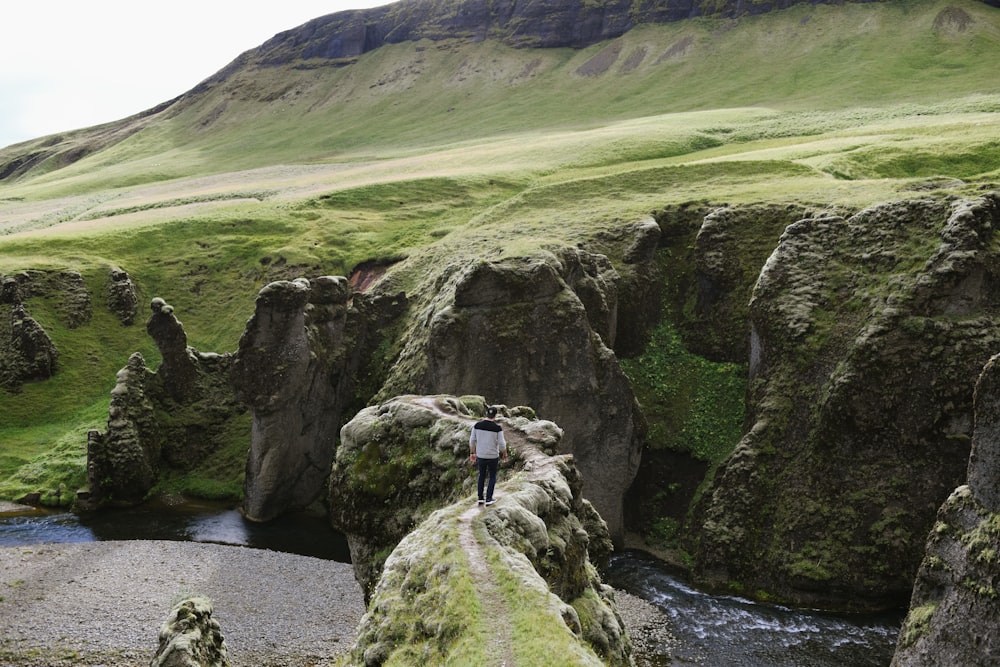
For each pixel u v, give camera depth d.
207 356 80.00
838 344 55.97
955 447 49.88
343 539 62.91
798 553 51.75
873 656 43.06
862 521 51.16
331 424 72.56
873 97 168.50
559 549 24.14
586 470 60.72
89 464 69.19
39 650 41.66
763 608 50.12
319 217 118.19
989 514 28.62
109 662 40.38
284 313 67.94
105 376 90.94
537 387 61.00
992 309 52.06
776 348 59.22
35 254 106.38
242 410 78.19
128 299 99.62
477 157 151.88
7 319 91.25
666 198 86.50
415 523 31.41
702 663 42.09
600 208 87.88
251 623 45.78
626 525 63.56
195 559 56.38
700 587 53.84
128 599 48.62
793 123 146.12
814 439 54.31
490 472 24.30
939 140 103.44
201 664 29.33
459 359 61.56
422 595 19.72
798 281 60.25
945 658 28.62
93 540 61.34
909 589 49.38
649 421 66.00
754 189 82.69
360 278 98.69
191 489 73.00
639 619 47.75
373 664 19.11
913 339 51.81
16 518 66.56
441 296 71.75
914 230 56.97
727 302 69.88
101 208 152.62
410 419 35.00
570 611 18.22
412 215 115.88
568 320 61.00
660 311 74.19
